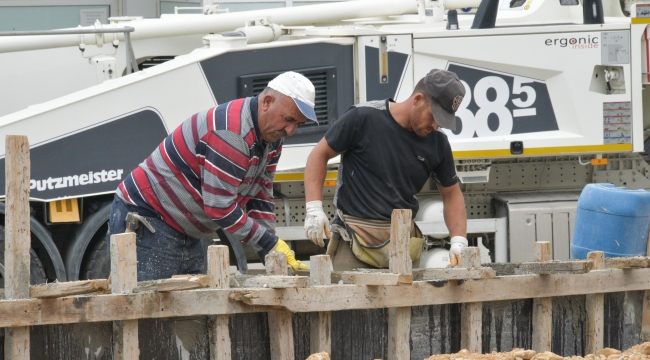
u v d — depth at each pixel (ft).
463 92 28.35
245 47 39.29
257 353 26.84
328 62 40.93
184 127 27.91
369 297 26.96
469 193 45.37
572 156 44.86
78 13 71.15
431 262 42.60
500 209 44.70
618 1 47.73
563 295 30.27
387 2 48.55
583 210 35.01
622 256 33.91
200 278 24.29
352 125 29.19
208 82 38.81
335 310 26.96
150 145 38.04
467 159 42.27
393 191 29.76
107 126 37.29
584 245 34.86
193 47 46.60
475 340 28.94
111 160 37.42
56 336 24.31
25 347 23.44
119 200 29.17
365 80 41.37
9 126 35.83
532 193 45.32
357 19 48.62
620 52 42.27
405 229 26.73
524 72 42.06
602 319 31.19
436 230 42.78
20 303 22.99
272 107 26.89
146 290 24.47
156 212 28.71
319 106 40.96
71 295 23.57
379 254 30.09
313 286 26.14
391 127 29.14
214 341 25.80
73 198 37.06
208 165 27.14
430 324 28.89
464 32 41.47
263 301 25.22
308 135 40.86
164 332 25.53
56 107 36.40
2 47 42.09
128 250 24.36
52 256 37.06
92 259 38.50
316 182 29.60
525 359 27.68
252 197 29.84
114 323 24.61
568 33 41.96
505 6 48.62
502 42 41.68
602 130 42.63
